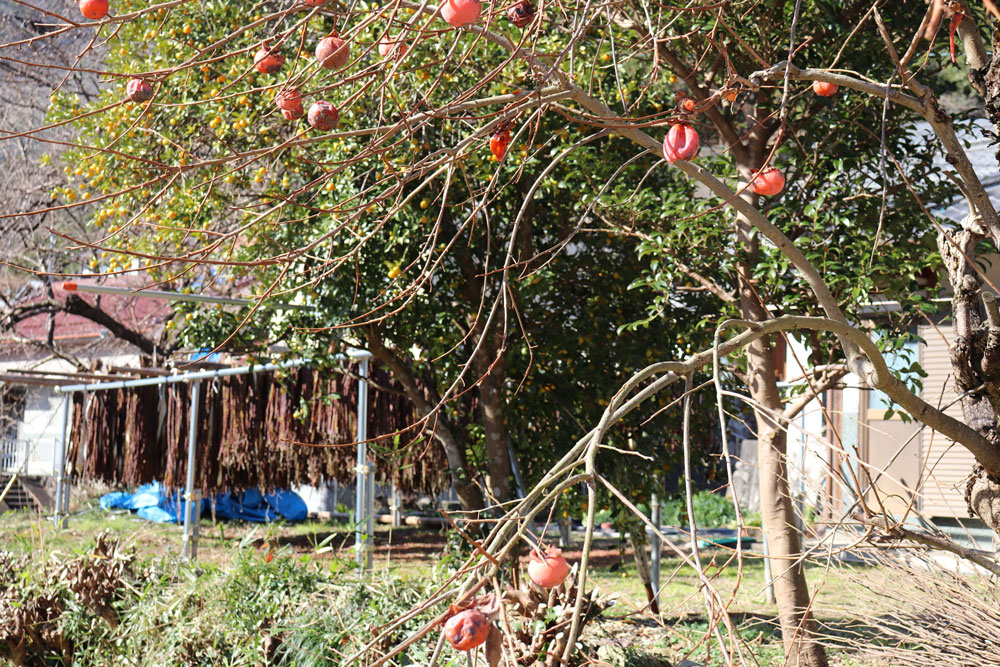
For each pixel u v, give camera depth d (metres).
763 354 4.82
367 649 1.61
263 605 4.30
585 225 6.09
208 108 5.04
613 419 2.06
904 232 4.62
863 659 3.63
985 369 2.84
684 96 2.17
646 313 6.08
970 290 2.91
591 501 1.67
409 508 15.33
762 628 5.23
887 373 2.64
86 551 5.11
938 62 5.12
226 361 9.52
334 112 2.04
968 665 3.20
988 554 3.49
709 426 6.40
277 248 5.40
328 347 5.86
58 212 11.86
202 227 5.38
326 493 16.22
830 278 4.29
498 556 1.57
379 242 5.37
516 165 5.18
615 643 3.74
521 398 6.11
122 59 5.40
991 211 2.79
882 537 2.81
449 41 4.49
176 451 9.98
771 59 4.87
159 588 4.71
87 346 16.70
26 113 12.07
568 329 6.14
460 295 6.21
